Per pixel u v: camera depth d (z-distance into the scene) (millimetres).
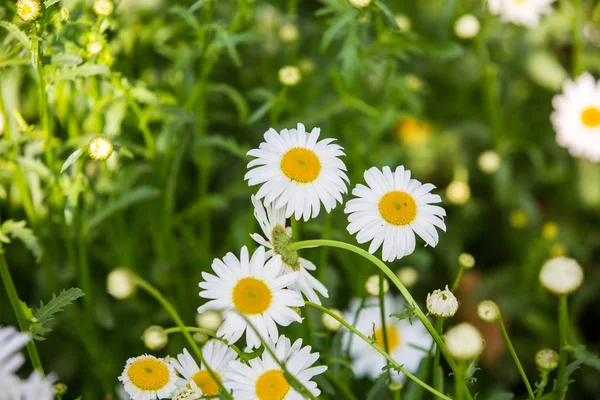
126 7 1183
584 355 929
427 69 1381
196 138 1158
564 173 1302
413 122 1361
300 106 1280
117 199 1070
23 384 835
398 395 945
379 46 1145
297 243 918
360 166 1199
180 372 913
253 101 1294
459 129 1326
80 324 1089
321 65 1326
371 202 924
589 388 1182
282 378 897
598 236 1271
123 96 1090
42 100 1014
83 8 1068
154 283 1181
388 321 1078
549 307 1231
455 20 1350
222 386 869
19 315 920
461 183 1209
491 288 1230
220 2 1246
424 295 1252
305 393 871
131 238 1172
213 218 1251
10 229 966
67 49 1034
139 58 1202
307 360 902
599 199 1280
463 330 873
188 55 1133
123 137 1146
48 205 1128
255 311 897
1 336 836
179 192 1250
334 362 977
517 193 1282
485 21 1277
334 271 1139
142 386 901
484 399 1161
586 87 1240
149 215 1147
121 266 1149
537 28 1311
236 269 903
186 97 1163
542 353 924
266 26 1289
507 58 1340
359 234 917
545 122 1352
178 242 1213
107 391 1092
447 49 1144
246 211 1208
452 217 1294
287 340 903
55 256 1147
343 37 1302
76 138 1068
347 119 1239
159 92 1146
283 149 930
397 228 919
